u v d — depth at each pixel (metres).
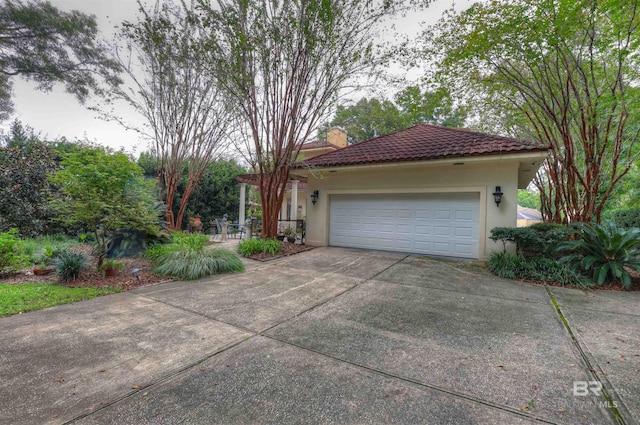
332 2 8.00
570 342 3.59
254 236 12.30
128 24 9.59
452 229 9.50
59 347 3.35
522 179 12.05
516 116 9.79
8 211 9.48
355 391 2.58
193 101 11.95
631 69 7.18
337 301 5.20
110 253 7.90
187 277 6.64
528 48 7.18
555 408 2.36
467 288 6.10
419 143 10.55
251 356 3.20
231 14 8.10
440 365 3.04
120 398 2.46
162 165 12.44
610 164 8.80
